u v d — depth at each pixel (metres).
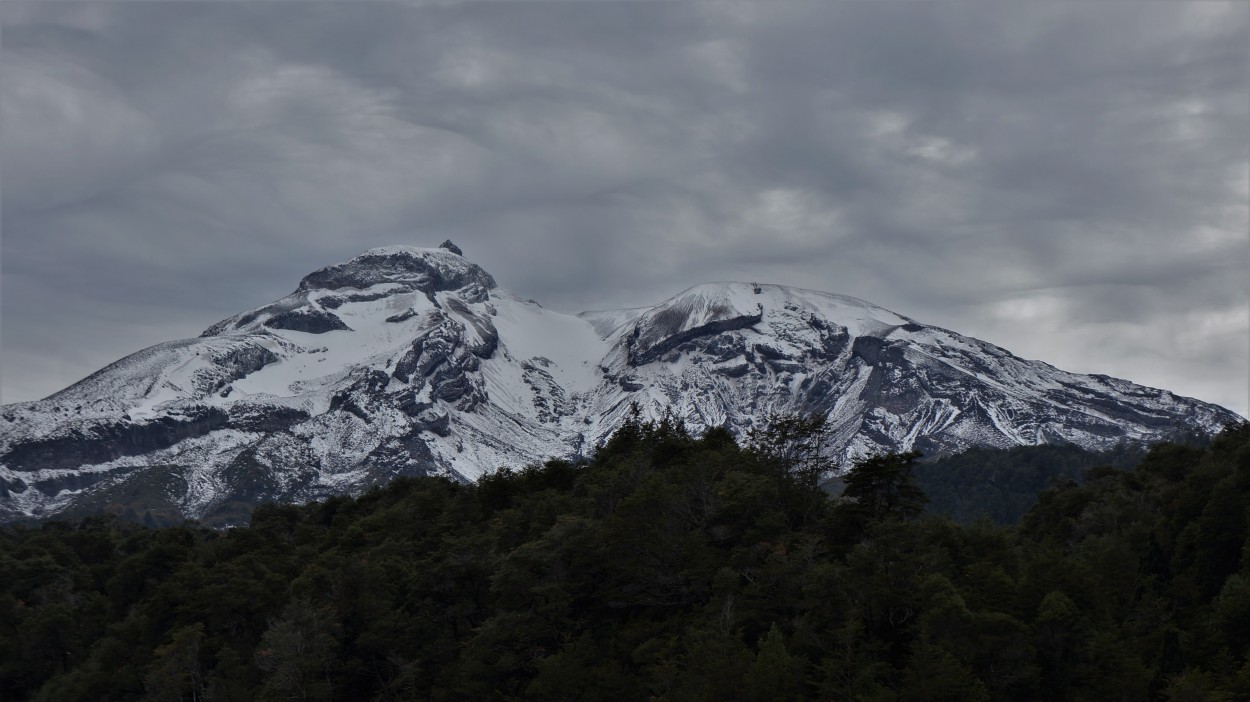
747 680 151.12
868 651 159.50
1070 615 162.88
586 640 181.25
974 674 154.25
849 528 192.38
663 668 162.62
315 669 197.75
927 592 161.88
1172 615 184.88
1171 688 149.25
